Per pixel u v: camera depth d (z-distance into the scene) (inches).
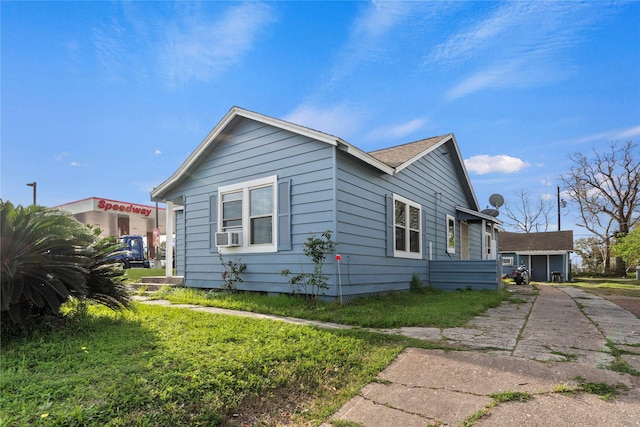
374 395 125.5
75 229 194.5
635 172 1170.6
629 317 262.4
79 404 93.7
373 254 345.7
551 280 1092.5
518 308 311.9
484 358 155.2
